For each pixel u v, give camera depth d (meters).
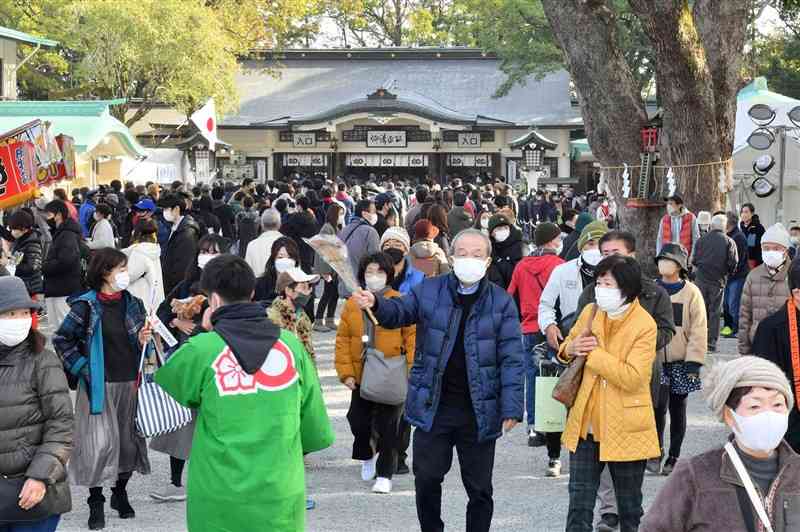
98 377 7.56
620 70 15.30
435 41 70.31
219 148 43.66
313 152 50.69
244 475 4.79
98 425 7.59
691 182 15.25
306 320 8.34
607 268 6.62
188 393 4.88
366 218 16.16
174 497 8.67
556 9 15.32
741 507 3.70
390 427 8.77
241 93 56.25
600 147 15.48
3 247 14.93
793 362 6.50
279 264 9.20
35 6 43.25
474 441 6.62
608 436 6.58
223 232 19.88
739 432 3.71
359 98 51.53
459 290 6.68
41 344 5.79
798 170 23.08
